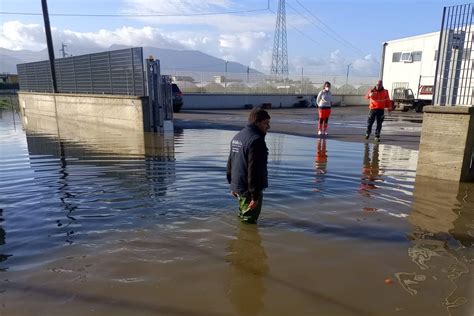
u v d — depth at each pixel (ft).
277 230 15.03
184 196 19.16
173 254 12.96
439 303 10.14
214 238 14.26
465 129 22.22
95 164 27.43
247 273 11.69
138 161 28.22
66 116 65.21
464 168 22.71
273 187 20.93
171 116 48.06
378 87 38.47
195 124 56.24
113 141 38.96
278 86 121.60
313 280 11.32
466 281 11.30
